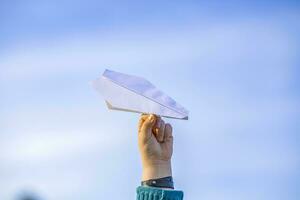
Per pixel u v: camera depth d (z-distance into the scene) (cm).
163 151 520
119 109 505
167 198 503
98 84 512
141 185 516
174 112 501
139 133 521
